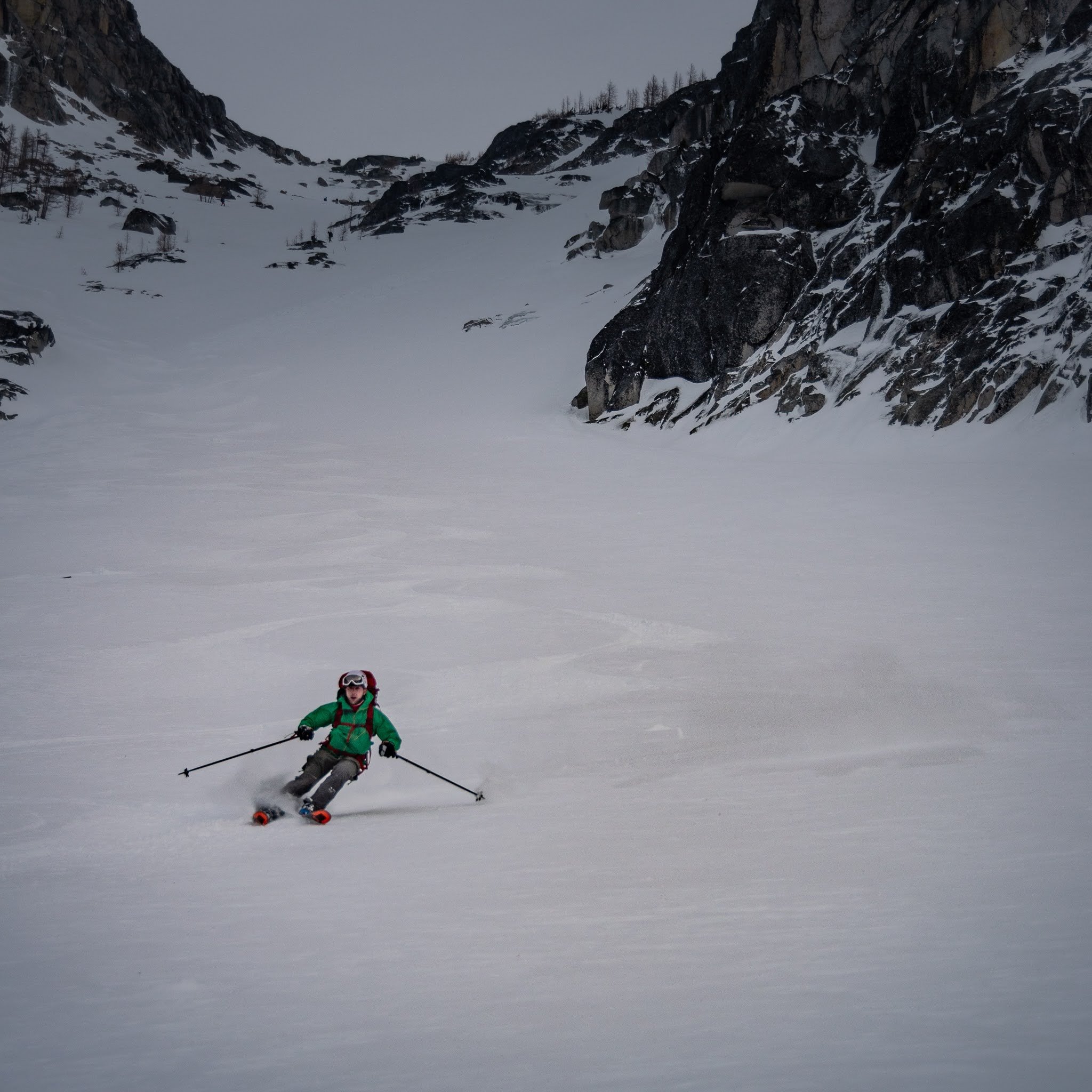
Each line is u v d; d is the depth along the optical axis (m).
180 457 45.59
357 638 15.30
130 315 92.75
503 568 21.42
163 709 11.54
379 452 46.25
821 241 52.88
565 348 70.75
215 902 4.43
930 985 2.82
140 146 156.50
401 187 139.88
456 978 3.19
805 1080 2.24
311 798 6.62
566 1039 2.63
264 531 27.83
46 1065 2.63
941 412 39.28
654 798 6.23
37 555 24.75
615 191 93.81
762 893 3.91
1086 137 41.62
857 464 37.12
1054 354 37.59
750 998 2.83
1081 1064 2.22
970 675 10.52
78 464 43.78
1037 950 3.04
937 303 44.12
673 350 54.25
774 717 9.09
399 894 4.34
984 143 45.78
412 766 8.02
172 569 22.59
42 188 125.31
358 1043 2.70
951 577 18.39
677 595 17.86
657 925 3.61
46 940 3.90
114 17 167.62
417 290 96.44
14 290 90.19
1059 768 6.02
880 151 54.28
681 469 38.62
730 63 85.75
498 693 11.58
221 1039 2.77
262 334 87.31
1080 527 23.02
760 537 24.36
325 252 117.12
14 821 6.81
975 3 51.47
